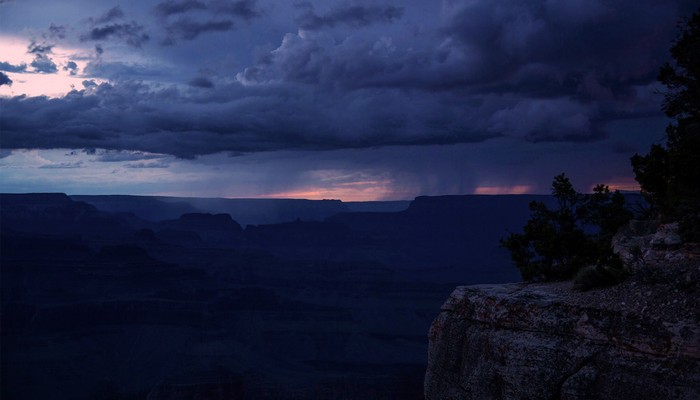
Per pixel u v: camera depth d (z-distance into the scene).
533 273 21.30
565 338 16.27
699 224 17.59
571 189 22.89
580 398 15.34
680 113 23.22
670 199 20.41
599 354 15.58
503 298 17.73
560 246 21.39
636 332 15.20
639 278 16.58
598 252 20.86
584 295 16.88
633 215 22.84
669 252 17.66
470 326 18.66
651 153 22.64
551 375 15.98
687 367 14.34
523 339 16.83
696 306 14.84
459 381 18.48
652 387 14.53
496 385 17.19
